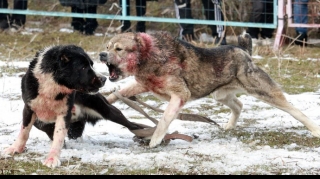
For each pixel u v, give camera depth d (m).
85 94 10.01
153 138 10.14
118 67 10.33
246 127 11.66
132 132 10.51
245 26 20.78
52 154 8.95
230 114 12.94
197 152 9.61
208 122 11.09
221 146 9.99
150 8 23.86
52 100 9.12
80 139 10.48
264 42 21.11
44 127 9.81
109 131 11.23
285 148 10.09
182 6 20.94
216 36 21.00
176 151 9.67
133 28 22.59
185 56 10.62
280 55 18.80
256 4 21.02
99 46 19.78
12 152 9.37
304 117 11.09
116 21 23.70
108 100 10.98
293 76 16.64
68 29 23.39
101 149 9.88
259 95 11.12
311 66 17.89
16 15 22.28
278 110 13.05
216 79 10.91
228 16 22.66
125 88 11.05
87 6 21.45
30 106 9.26
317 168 8.85
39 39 21.09
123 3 21.05
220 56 10.96
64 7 24.55
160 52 10.39
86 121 10.35
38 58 9.20
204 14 21.55
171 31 23.19
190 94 10.66
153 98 14.09
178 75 10.49
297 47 20.81
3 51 19.03
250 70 11.07
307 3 20.95
